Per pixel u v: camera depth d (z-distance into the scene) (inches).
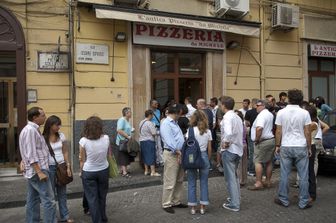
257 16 519.8
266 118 323.6
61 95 405.1
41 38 398.0
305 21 559.8
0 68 401.4
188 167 261.3
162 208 283.0
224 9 472.1
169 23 431.8
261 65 520.7
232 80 500.4
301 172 276.8
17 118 393.4
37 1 395.5
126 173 380.5
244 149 346.3
